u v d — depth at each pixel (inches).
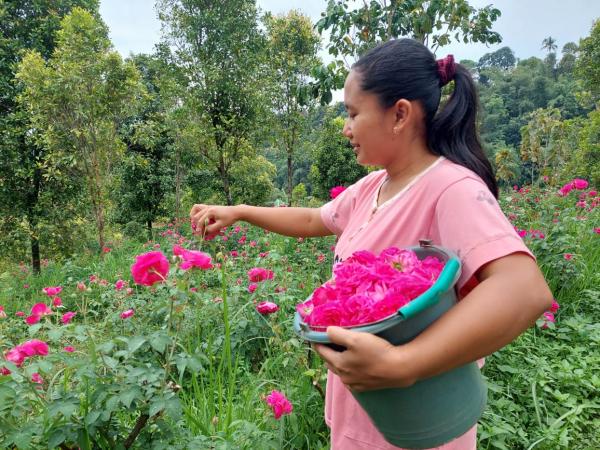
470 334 27.2
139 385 49.4
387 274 32.4
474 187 34.9
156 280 55.6
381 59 38.1
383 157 40.9
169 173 603.2
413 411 31.8
